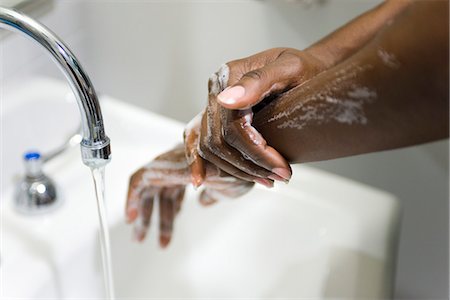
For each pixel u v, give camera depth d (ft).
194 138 1.77
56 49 1.43
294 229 2.36
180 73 3.06
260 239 2.42
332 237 2.26
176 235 2.44
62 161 2.40
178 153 1.95
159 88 3.04
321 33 3.12
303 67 1.66
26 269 1.99
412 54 1.23
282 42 3.12
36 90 2.26
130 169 2.44
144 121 2.58
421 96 1.25
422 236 3.58
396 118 1.31
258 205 2.45
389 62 1.26
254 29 3.04
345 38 1.86
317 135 1.50
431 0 1.21
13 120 2.20
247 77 1.50
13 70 2.15
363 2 3.00
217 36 3.01
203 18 2.93
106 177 2.40
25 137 2.27
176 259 2.48
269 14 3.01
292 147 1.58
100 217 1.75
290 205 2.40
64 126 2.40
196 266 2.47
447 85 1.21
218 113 1.62
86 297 2.19
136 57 2.85
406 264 3.70
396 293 3.80
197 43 3.00
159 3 2.79
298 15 3.05
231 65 1.67
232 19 2.97
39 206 2.18
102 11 2.56
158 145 2.55
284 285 2.28
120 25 2.68
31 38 1.43
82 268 2.14
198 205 2.43
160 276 2.44
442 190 3.39
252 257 2.41
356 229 2.27
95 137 1.53
